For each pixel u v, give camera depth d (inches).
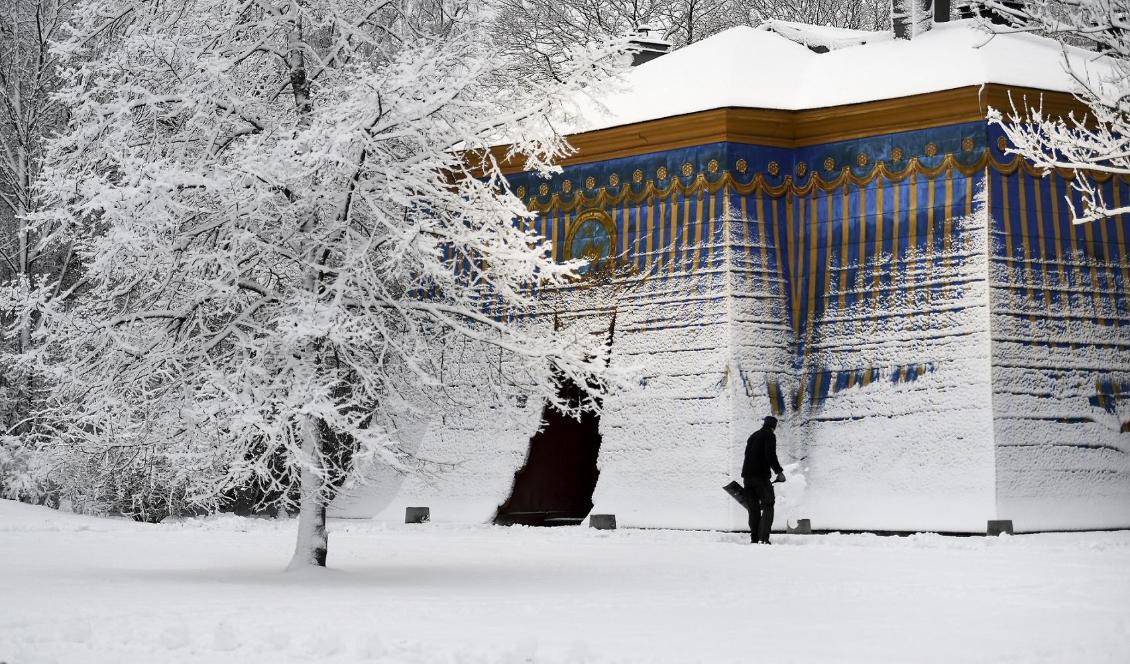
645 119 1149.1
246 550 829.8
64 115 1371.8
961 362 1051.3
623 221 1166.3
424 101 677.3
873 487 1063.0
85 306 698.2
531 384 738.2
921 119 1094.4
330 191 678.5
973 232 1066.1
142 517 1145.4
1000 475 1018.1
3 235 1396.4
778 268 1131.9
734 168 1128.8
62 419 695.1
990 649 396.2
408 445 1226.0
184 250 678.5
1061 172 1088.8
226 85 690.2
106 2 716.7
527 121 719.1
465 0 746.2
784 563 726.5
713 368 1101.7
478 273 719.7
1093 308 1082.1
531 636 407.8
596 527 1085.8
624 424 1135.0
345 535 997.8
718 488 1072.2
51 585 589.0
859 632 437.4
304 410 628.4
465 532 1039.6
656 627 450.3
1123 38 864.9
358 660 372.5
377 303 688.4
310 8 724.0
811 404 1109.7
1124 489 1055.6
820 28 1338.6
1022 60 1113.4
